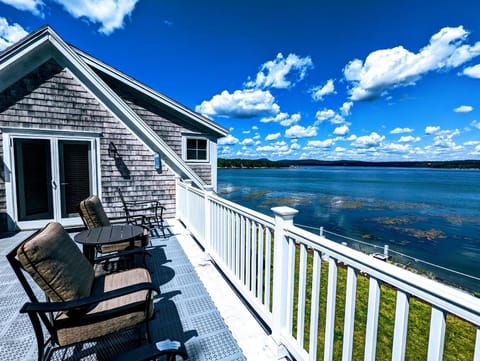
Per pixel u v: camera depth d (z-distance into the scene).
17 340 1.81
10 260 1.34
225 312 2.24
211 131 7.79
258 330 2.01
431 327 0.83
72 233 4.71
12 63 4.37
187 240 4.34
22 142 4.64
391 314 3.53
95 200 3.31
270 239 1.86
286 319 1.69
